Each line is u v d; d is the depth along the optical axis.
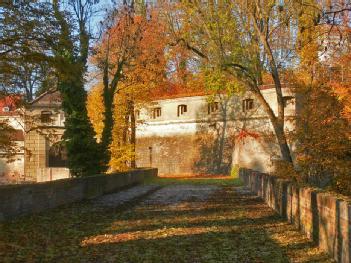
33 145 52.31
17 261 9.62
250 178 31.91
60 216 16.97
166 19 26.52
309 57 21.22
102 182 27.86
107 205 21.48
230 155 56.03
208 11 24.77
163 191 30.89
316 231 11.57
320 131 18.95
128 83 42.97
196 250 11.04
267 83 52.81
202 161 58.44
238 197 25.64
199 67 25.69
